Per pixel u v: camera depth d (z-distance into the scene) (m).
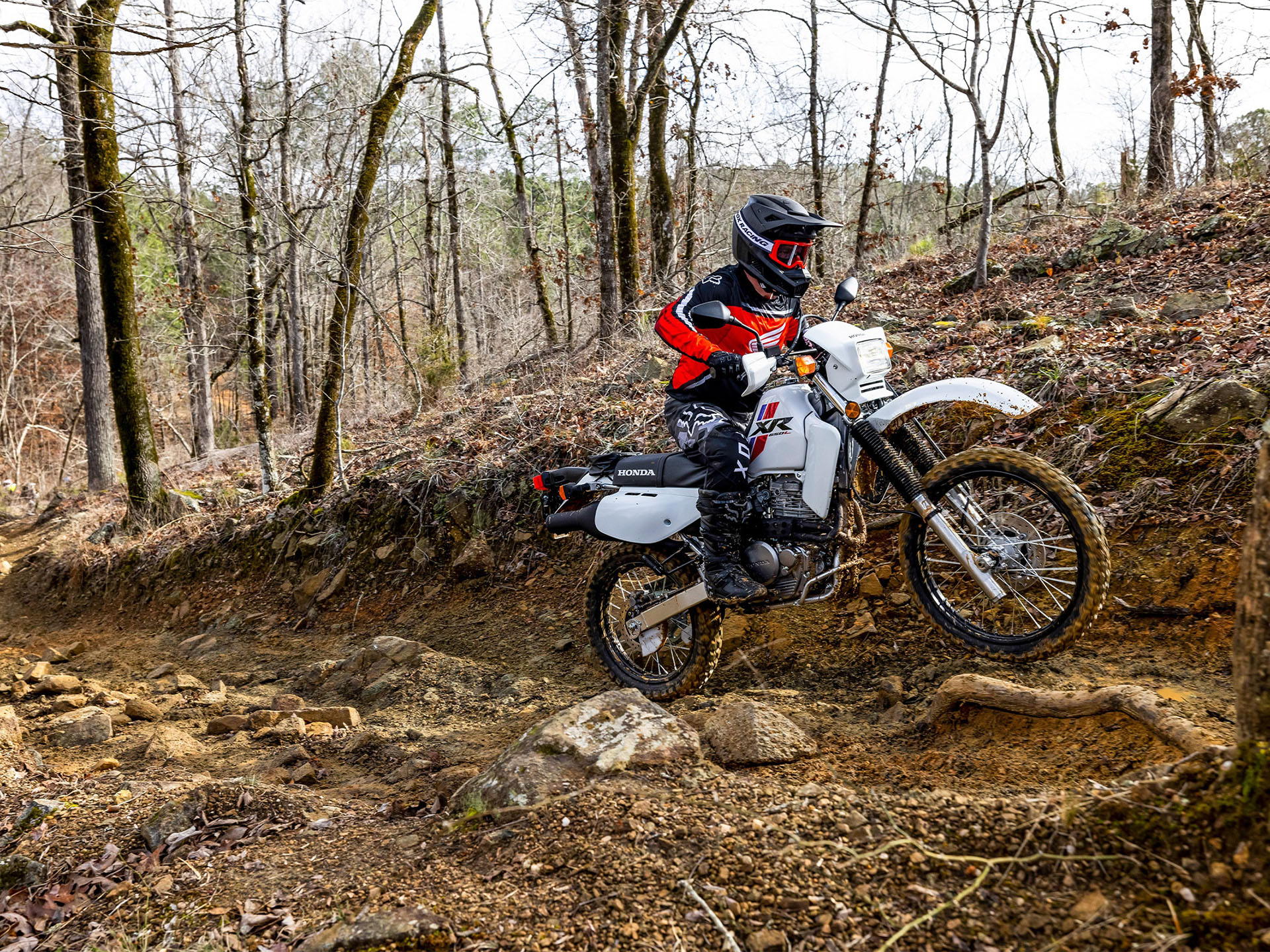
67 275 30.03
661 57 12.76
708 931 2.27
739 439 3.98
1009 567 3.37
